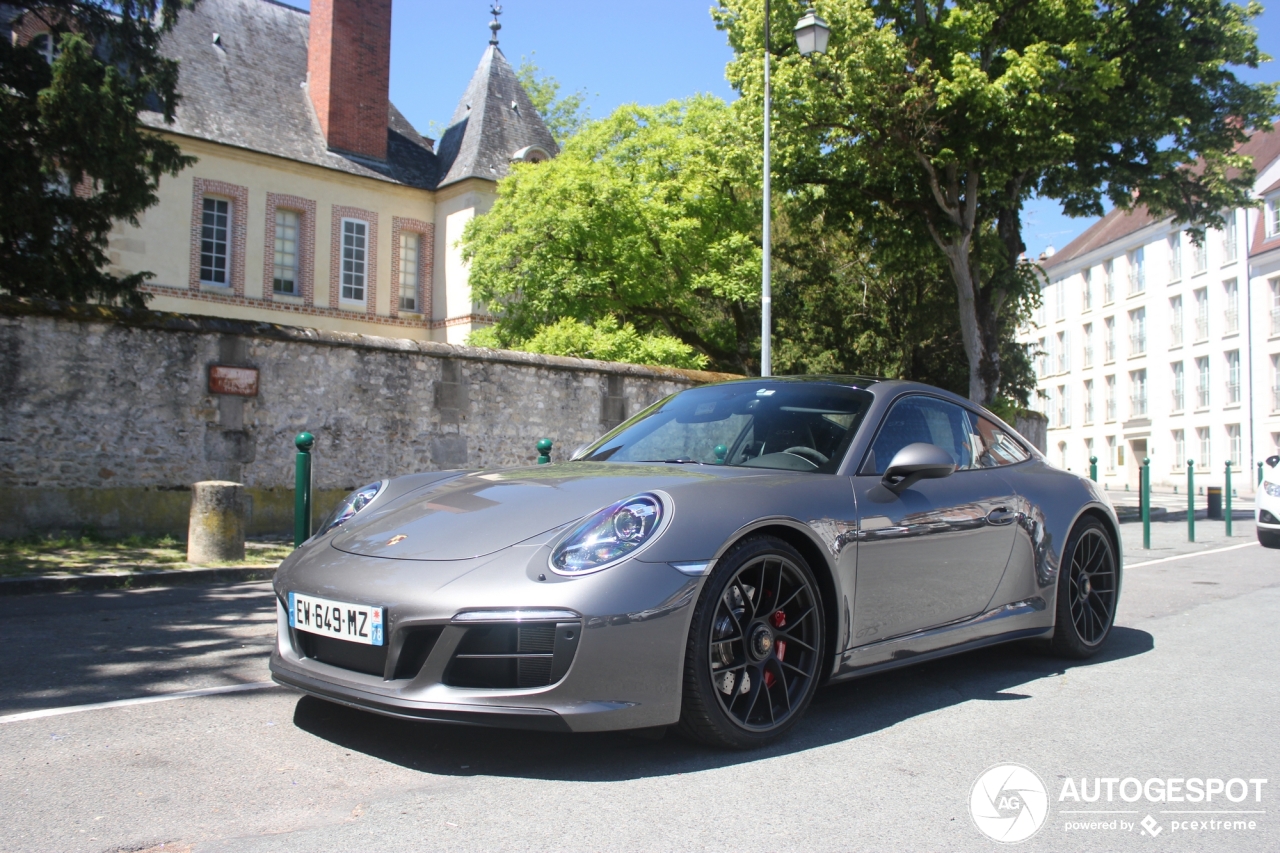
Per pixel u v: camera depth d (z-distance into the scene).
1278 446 37.44
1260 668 4.45
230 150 24.16
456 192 27.47
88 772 2.77
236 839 2.29
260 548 8.93
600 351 16.42
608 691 2.71
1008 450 4.57
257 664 4.23
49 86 11.13
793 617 3.24
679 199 23.50
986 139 18.17
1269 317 38.03
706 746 3.06
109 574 6.94
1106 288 49.03
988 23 17.62
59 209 11.55
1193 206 20.06
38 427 8.84
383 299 27.08
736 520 3.01
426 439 11.30
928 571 3.69
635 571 2.79
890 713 3.58
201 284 23.92
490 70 29.45
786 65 17.44
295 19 28.69
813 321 26.25
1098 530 4.70
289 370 10.33
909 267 22.70
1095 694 3.92
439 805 2.54
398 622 2.77
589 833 2.36
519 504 3.19
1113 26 17.83
